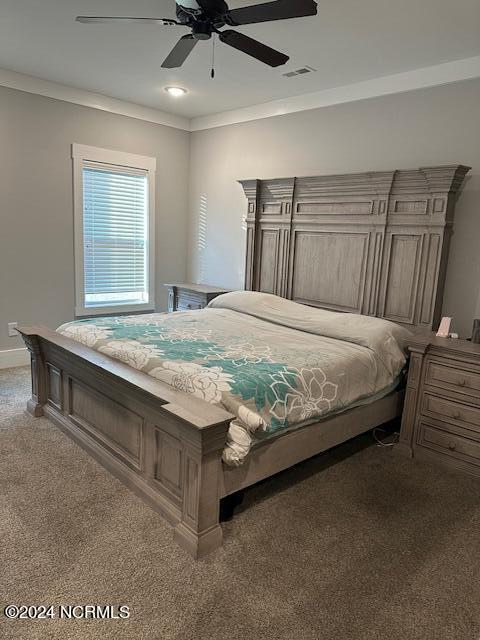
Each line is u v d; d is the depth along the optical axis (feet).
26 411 11.00
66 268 15.10
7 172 13.41
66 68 12.32
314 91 13.20
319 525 7.25
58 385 10.11
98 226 15.76
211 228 17.24
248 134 15.44
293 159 14.16
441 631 5.34
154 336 9.90
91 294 15.99
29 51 11.14
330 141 13.14
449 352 9.00
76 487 7.90
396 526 7.30
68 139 14.42
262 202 14.61
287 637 5.16
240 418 6.70
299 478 8.74
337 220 12.55
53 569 6.01
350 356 9.06
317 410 7.99
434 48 9.89
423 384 9.49
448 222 10.43
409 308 11.23
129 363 8.44
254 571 6.16
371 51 10.17
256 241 14.85
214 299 13.99
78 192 14.90
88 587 5.74
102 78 13.00
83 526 6.88
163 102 15.23
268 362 8.32
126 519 7.08
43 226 14.38
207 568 6.17
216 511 6.55
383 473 9.02
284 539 6.87
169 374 7.70
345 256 12.46
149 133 16.34
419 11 8.32
